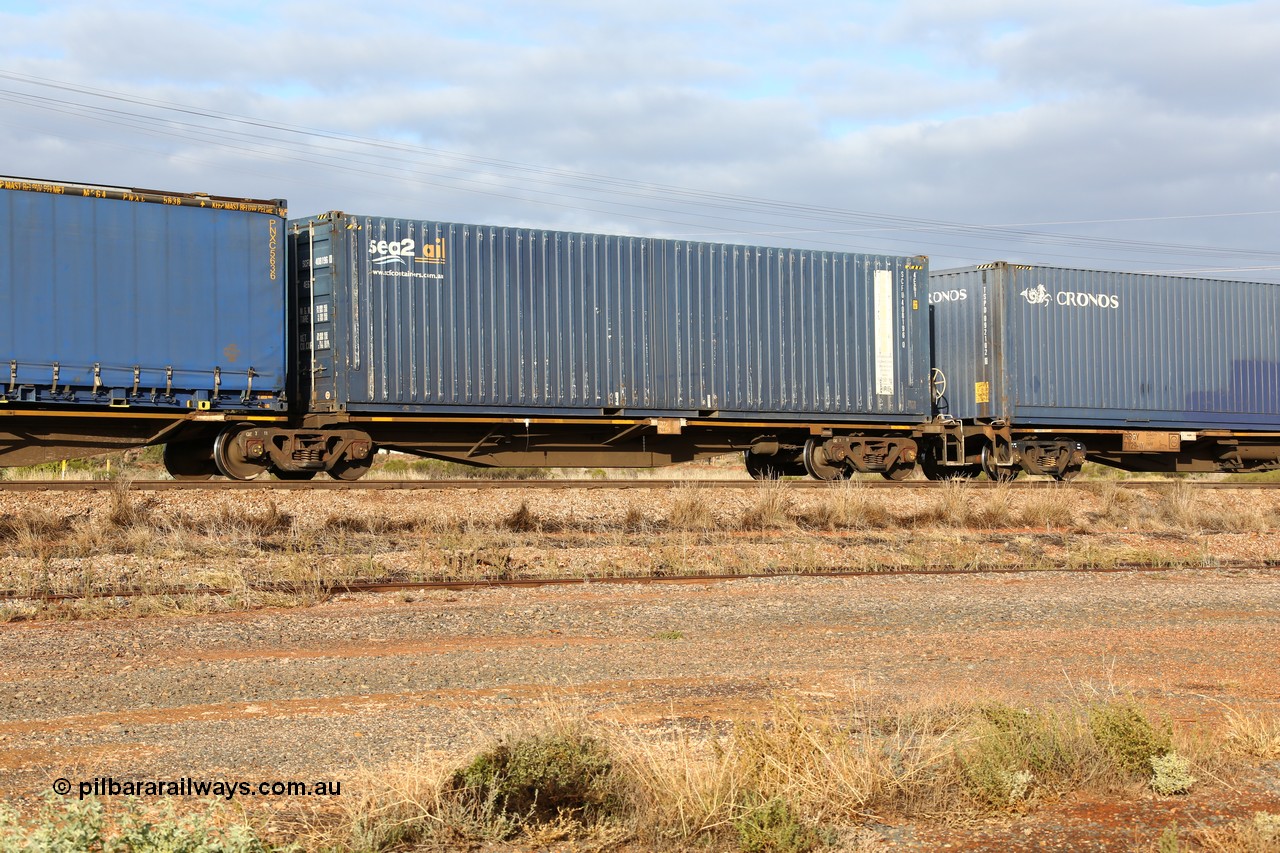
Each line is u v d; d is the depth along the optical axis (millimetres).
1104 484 23891
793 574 15320
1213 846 5258
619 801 5656
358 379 19656
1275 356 28625
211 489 17406
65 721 7230
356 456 20109
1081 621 12086
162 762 6270
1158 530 20906
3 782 5855
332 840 5109
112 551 14281
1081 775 6266
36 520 15367
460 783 5738
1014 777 5957
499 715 7406
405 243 20078
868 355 24031
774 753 6016
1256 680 9070
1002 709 6863
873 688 8430
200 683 8367
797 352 23234
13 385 17422
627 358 21656
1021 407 25578
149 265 18453
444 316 20312
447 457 21625
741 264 22797
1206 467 29391
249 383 19125
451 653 9664
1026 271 25875
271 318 19375
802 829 5344
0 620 10844
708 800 5551
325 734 6879
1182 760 6227
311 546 15172
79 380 17844
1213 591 14570
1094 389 26375
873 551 17109
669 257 22141
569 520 18328
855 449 24156
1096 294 26562
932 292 26609
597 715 7395
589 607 12203
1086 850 5270
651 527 18328
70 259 17891
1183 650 10375
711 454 23531
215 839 4820
